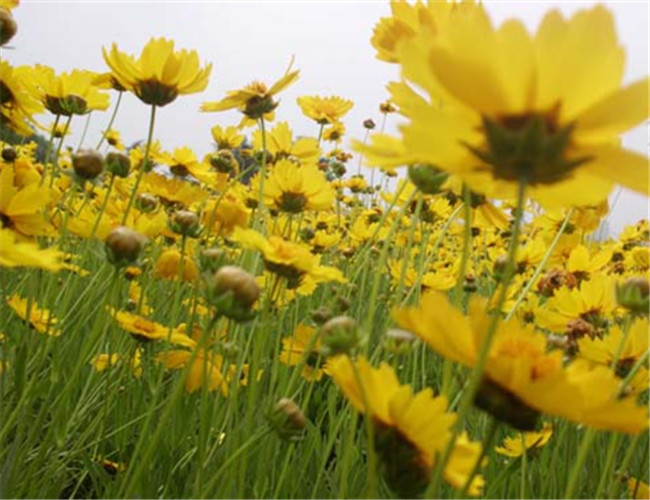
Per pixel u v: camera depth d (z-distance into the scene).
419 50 0.14
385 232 0.86
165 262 0.50
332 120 0.81
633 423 0.15
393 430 0.19
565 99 0.14
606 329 0.48
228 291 0.26
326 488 0.38
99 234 0.42
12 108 0.40
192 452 0.38
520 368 0.16
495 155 0.14
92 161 0.38
